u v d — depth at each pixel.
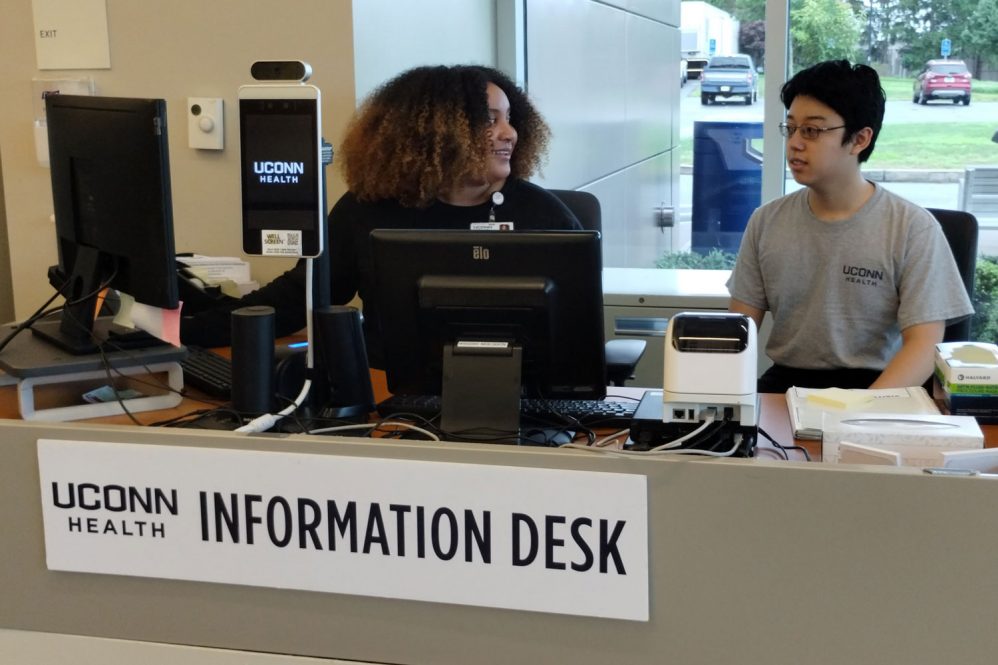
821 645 1.17
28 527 1.36
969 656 1.13
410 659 1.28
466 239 1.55
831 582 1.15
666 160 3.72
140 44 2.74
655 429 1.41
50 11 2.79
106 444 1.30
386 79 2.74
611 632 1.22
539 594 1.22
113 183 1.64
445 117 2.36
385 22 2.72
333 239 2.50
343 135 2.60
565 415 1.67
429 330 1.60
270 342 1.57
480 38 3.41
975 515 1.09
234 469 1.27
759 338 3.02
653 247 3.81
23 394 1.67
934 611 1.13
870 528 1.12
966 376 1.74
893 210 2.34
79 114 1.72
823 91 2.27
